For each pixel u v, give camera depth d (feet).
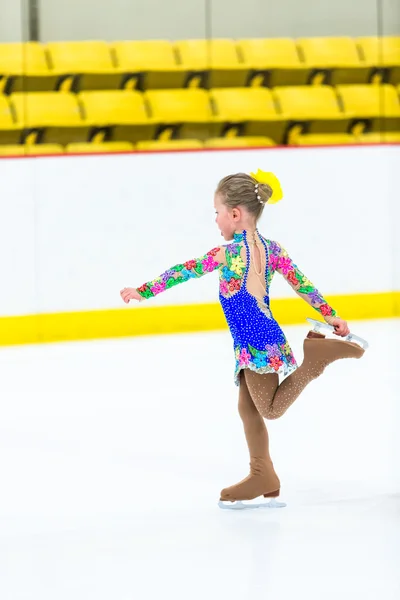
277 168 74.84
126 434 43.75
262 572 26.76
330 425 44.04
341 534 29.73
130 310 72.13
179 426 44.98
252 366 31.42
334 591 25.31
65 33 81.66
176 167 73.00
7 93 78.84
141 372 58.23
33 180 70.08
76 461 39.50
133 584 26.12
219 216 32.81
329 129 85.46
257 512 32.17
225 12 84.74
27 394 52.85
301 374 31.35
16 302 69.77
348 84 86.79
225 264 31.94
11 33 79.10
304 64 86.58
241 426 44.75
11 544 29.58
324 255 75.87
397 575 26.30
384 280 77.00
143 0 82.89
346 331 32.09
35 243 70.18
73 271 71.10
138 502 33.71
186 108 82.74
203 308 73.56
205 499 33.83
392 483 35.17
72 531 30.68
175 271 31.68
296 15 86.02
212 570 26.99
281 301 74.02
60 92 80.74
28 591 25.77
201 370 58.34
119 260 72.13
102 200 71.51
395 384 52.37
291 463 38.06
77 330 71.20
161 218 72.95
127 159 71.97
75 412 48.42
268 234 74.84
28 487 35.96
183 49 84.07
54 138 79.56
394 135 86.07
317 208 75.66
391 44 86.58
